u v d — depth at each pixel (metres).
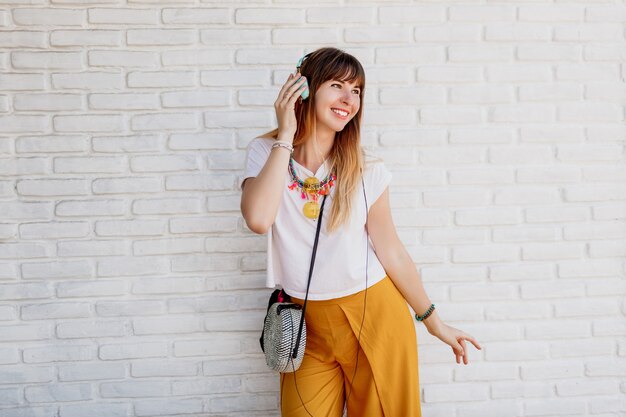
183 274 2.38
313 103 1.83
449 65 2.38
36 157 2.30
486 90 2.39
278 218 1.87
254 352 2.43
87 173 2.32
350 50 2.34
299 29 2.32
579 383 2.53
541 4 2.38
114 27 2.29
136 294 2.38
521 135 2.42
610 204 2.48
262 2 2.30
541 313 2.50
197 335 2.42
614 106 2.44
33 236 2.32
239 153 2.35
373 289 1.90
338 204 1.84
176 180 2.35
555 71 2.41
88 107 2.30
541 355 2.51
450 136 2.40
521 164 2.44
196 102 2.32
